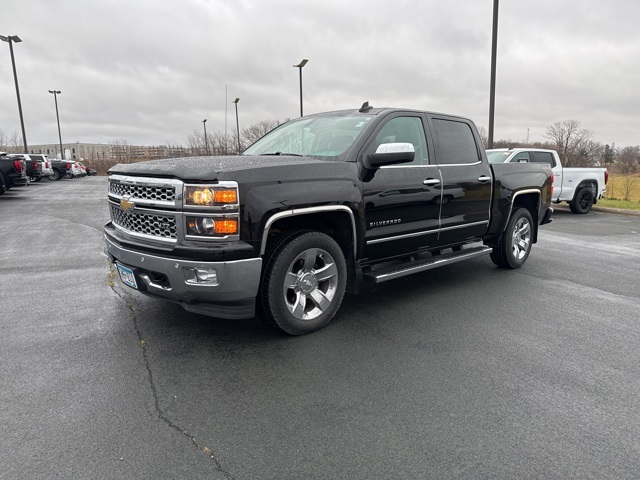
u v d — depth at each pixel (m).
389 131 4.44
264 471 2.19
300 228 3.79
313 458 2.29
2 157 16.39
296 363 3.31
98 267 6.07
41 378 3.06
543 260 6.88
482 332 3.93
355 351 3.52
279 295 3.57
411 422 2.61
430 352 3.52
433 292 5.11
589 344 3.71
